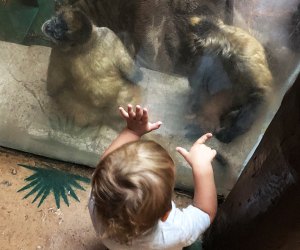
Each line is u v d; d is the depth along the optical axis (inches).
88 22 64.1
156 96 69.3
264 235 44.7
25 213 68.8
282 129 36.9
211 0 63.6
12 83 73.7
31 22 67.4
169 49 64.8
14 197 70.5
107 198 37.2
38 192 71.4
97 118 72.2
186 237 45.2
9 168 73.6
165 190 37.5
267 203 41.4
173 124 70.3
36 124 75.5
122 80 67.8
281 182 37.9
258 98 64.9
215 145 70.6
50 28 65.0
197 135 71.3
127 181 36.0
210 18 63.6
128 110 48.0
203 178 48.3
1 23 70.0
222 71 64.7
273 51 63.4
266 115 65.5
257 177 44.5
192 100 68.6
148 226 38.8
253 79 63.7
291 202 37.2
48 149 75.2
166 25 63.8
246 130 68.1
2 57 72.1
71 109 72.4
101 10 62.9
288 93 36.8
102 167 37.9
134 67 66.9
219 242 58.1
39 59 69.7
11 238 66.2
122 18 63.6
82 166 75.2
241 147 68.8
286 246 43.8
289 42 62.7
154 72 67.9
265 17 63.7
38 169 74.1
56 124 74.3
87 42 65.6
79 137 74.2
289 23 62.9
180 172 70.9
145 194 36.2
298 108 33.6
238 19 64.0
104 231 41.5
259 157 44.8
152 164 37.0
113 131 73.0
